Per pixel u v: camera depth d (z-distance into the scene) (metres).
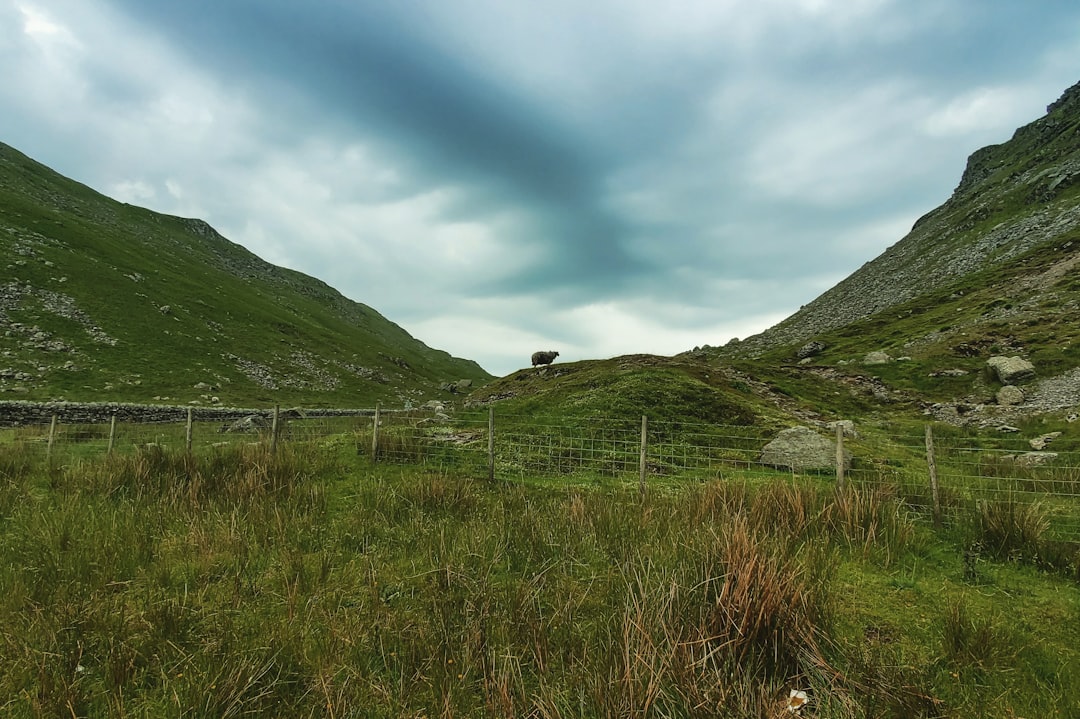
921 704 3.44
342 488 10.36
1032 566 6.32
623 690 3.18
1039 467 11.32
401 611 4.74
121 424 26.59
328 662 3.86
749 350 87.62
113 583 5.13
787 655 3.81
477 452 13.83
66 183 110.38
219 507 8.00
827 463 12.09
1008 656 4.17
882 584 5.69
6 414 29.27
